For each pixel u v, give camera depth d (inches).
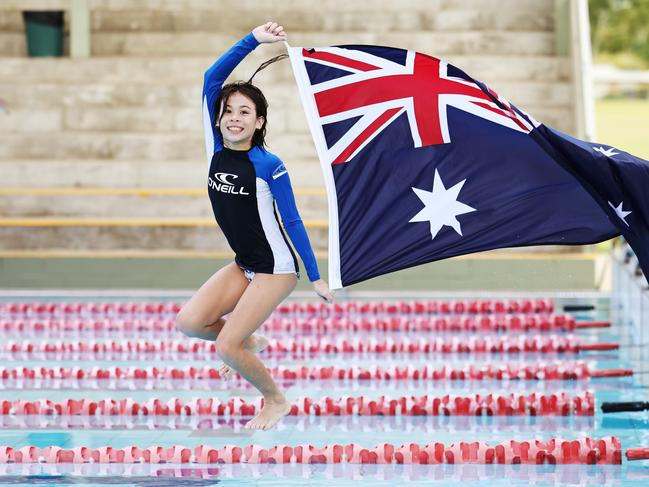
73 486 809.5
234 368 866.8
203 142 2047.2
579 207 911.0
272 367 1232.8
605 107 4820.4
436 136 900.0
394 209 909.8
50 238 1833.2
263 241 856.9
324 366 1239.5
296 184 1977.1
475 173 907.4
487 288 1752.0
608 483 813.2
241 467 865.5
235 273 880.9
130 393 1150.3
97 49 2236.7
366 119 900.6
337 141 903.1
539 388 1158.3
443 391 1151.0
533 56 2175.2
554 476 832.9
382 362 1312.7
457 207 910.4
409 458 876.0
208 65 2161.7
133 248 1834.4
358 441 954.7
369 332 1515.7
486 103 888.9
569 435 967.6
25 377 1234.6
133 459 884.0
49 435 980.6
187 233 1829.5
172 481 824.3
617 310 1617.9
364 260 907.4
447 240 913.5
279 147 2038.6
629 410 1047.6
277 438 967.0
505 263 1749.5
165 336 1480.1
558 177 904.9
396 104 898.1
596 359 1300.4
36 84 2116.1
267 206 852.6
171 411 1066.1
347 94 898.1
